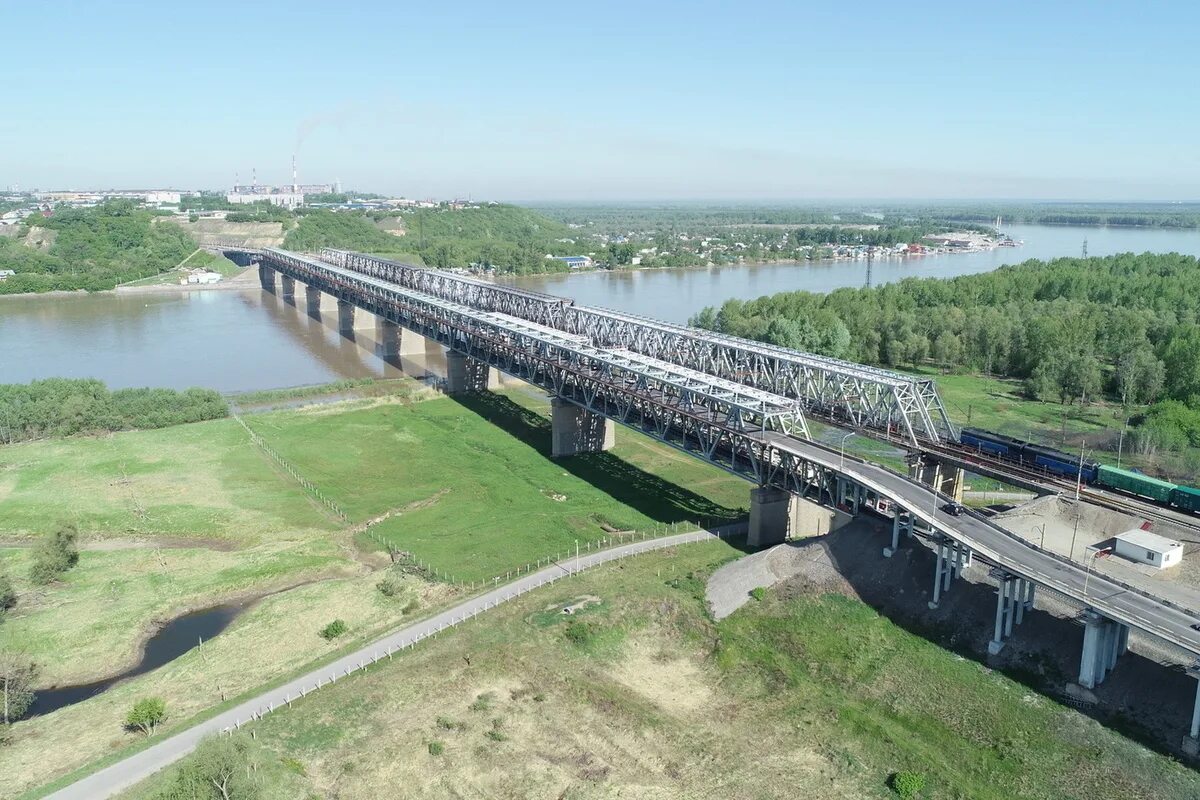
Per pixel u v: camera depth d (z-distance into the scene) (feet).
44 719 212.02
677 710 214.28
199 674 230.89
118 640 253.85
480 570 291.58
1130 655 209.77
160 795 168.66
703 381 347.97
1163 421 442.09
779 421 318.65
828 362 387.34
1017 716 202.49
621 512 344.90
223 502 356.38
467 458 418.31
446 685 216.13
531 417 491.72
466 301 642.63
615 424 453.99
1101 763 185.68
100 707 216.54
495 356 500.74
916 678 220.02
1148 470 392.06
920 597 245.45
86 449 420.77
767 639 242.37
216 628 262.26
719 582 267.18
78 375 616.39
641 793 180.86
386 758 189.16
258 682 225.56
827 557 267.59
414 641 237.25
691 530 321.73
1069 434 454.40
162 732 198.70
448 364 544.21
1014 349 614.34
